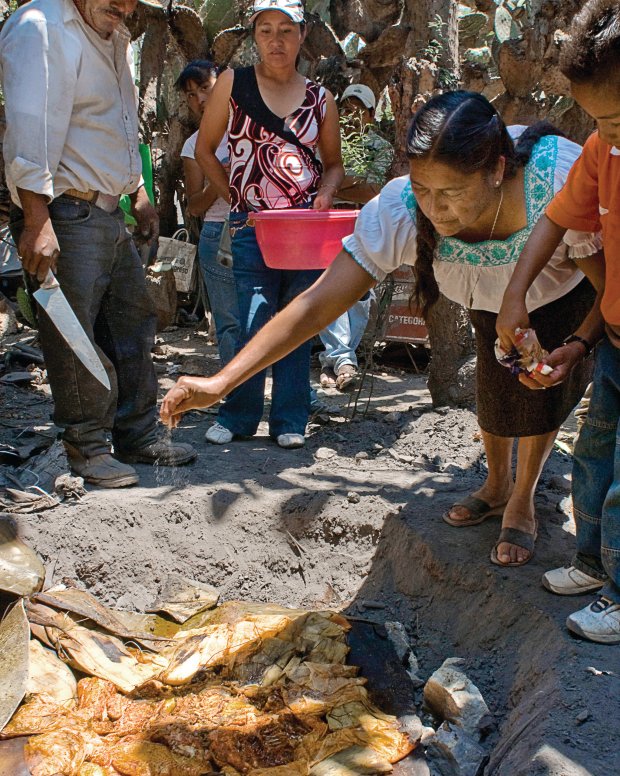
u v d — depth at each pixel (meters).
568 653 2.58
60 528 3.53
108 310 3.99
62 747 2.52
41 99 3.34
